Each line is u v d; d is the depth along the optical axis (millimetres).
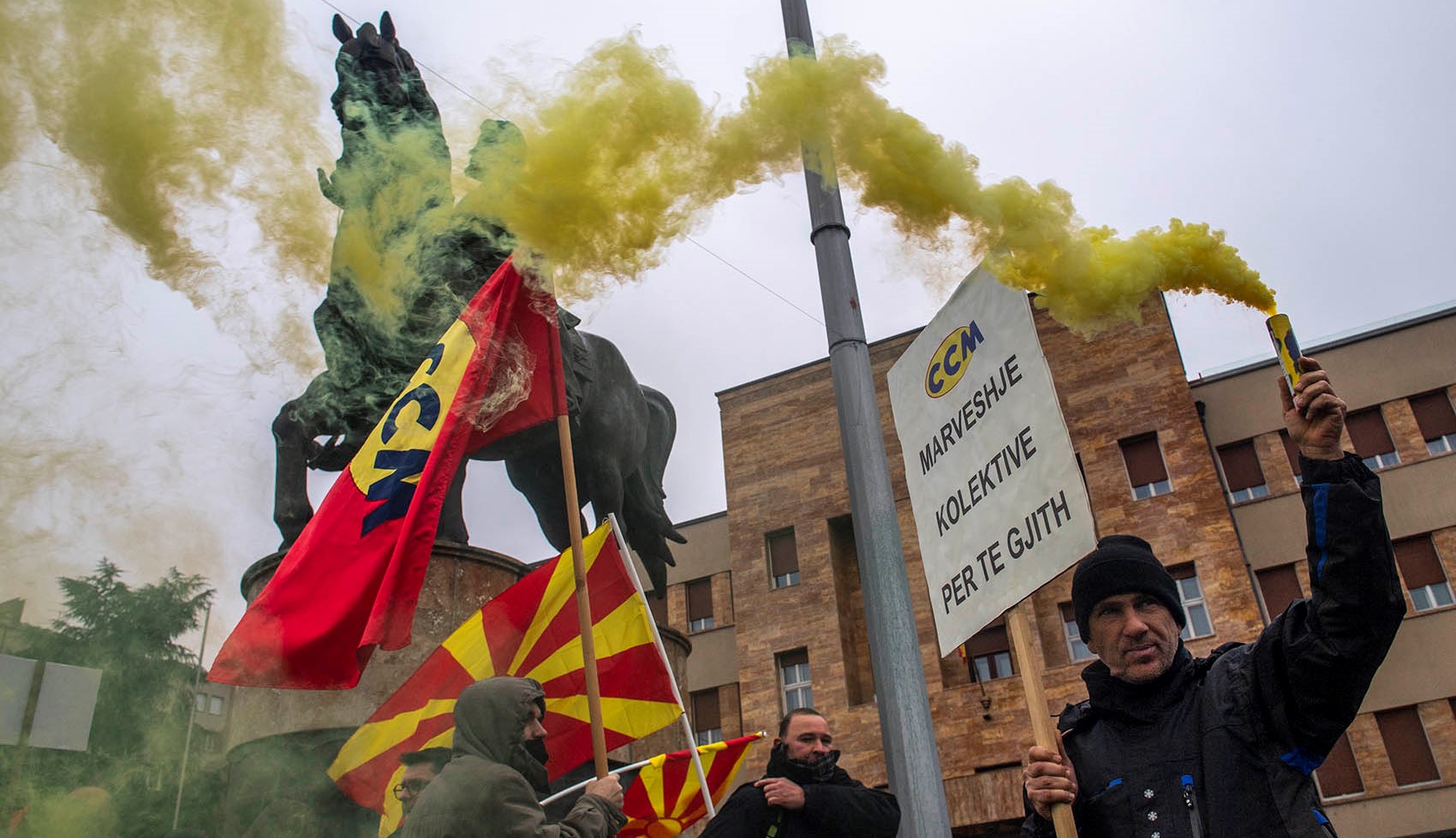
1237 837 2852
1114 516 25547
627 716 6355
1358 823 22656
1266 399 27000
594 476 9398
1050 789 3131
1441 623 23859
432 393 6359
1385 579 2781
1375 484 2861
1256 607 23703
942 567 4609
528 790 3875
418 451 6203
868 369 6035
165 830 5676
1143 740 3158
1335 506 2820
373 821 6891
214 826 6770
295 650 5660
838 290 6188
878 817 4793
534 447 8672
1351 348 27312
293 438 8008
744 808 4734
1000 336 4434
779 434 30781
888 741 5117
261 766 6941
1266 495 26188
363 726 6367
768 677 27844
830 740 5031
